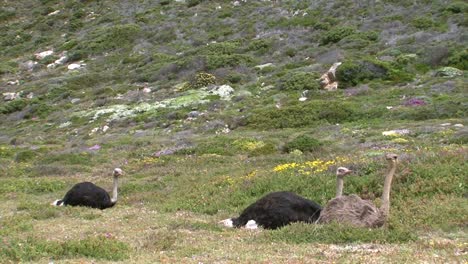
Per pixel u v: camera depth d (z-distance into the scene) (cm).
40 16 7031
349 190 1405
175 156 2661
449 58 3750
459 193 1303
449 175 1371
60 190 2033
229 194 1575
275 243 945
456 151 1570
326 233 962
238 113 3491
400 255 808
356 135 2628
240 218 1173
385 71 3731
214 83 4228
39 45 6266
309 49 4550
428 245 896
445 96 3133
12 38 6562
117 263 800
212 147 2702
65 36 6344
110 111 3984
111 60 5403
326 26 4891
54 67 5584
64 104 4478
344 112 3109
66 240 945
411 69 3762
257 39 5009
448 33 4162
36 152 3017
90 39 5925
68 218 1329
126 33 5794
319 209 1136
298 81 3838
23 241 935
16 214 1401
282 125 3155
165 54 5156
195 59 4634
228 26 5519
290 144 2475
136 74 4844
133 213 1430
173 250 906
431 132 2473
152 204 1639
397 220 1097
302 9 5391
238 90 4012
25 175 2452
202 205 1519
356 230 958
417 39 4191
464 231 1074
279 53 4638
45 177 2342
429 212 1164
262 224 1125
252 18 5525
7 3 7550
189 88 4212
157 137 3253
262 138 2842
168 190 1834
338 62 3922
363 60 3797
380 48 4216
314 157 2145
